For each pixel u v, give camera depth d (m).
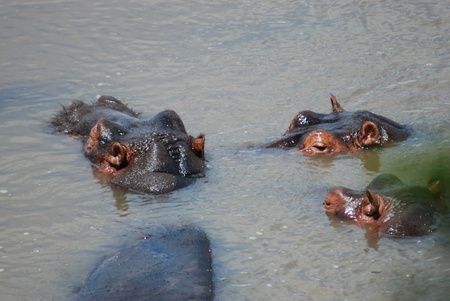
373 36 29.06
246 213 16.59
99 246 15.49
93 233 16.11
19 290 13.90
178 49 28.95
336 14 31.86
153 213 16.91
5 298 13.62
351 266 14.02
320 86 24.73
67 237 15.98
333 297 13.06
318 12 32.25
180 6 34.03
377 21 30.67
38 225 16.59
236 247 15.09
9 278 14.35
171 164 18.81
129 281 13.26
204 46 29.11
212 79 25.94
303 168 18.92
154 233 15.61
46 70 27.50
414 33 29.06
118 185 18.47
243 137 21.27
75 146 21.14
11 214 17.17
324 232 15.42
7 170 19.61
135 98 24.59
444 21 30.12
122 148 18.88
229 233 15.70
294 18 31.69
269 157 19.73
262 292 13.36
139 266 13.78
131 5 34.50
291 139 20.36
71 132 22.14
